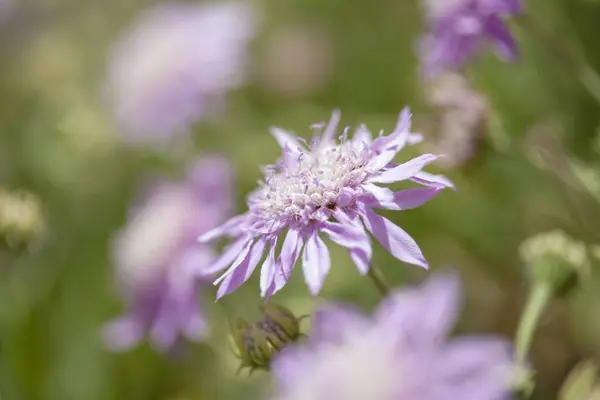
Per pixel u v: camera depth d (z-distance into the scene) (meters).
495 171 0.32
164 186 0.33
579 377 0.24
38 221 0.31
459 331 0.33
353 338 0.20
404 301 0.20
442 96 0.29
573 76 0.33
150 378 0.34
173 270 0.31
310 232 0.22
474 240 0.33
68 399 0.34
